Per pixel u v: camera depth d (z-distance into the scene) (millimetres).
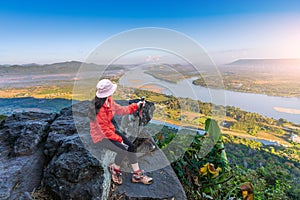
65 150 1819
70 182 1548
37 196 1531
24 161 1829
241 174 2738
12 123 2486
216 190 2457
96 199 1493
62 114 2824
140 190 1792
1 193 1408
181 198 1804
